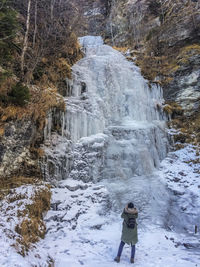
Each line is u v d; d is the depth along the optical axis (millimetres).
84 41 23359
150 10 24141
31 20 10867
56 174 7219
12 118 5961
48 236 5020
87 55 16703
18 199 5270
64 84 10555
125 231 4336
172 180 9250
